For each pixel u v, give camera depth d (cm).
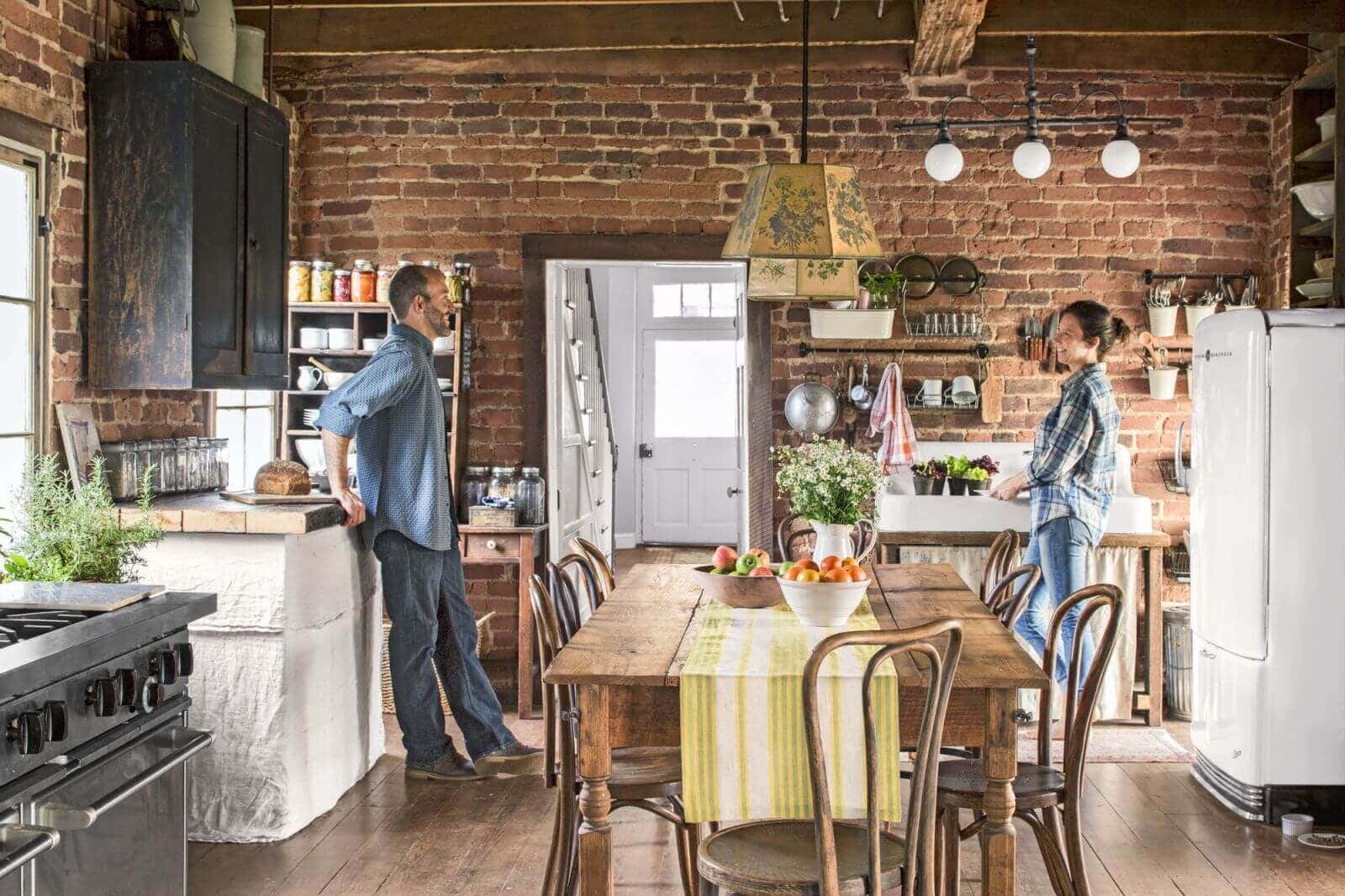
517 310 592
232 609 386
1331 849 386
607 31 552
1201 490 451
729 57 577
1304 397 405
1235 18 524
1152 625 532
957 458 550
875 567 435
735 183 586
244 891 348
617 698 270
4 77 361
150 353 403
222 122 423
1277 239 572
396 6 547
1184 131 581
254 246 446
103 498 328
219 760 389
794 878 242
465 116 590
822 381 594
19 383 374
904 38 552
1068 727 301
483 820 408
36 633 244
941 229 586
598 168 588
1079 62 566
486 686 457
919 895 251
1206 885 356
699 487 1080
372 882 355
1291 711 407
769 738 259
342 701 434
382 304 560
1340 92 458
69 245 396
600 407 747
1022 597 346
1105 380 487
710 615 339
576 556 376
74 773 232
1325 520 406
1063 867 300
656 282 1074
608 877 270
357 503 421
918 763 240
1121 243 584
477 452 593
